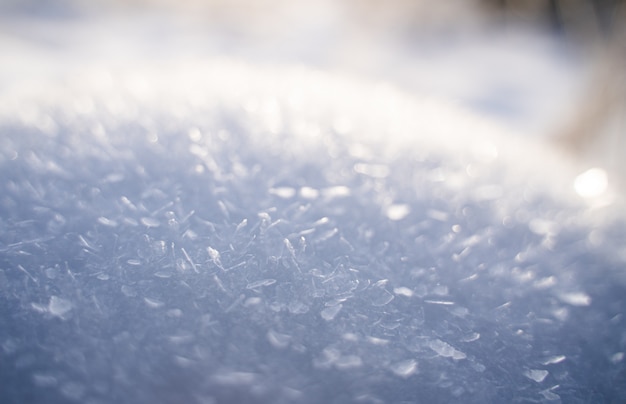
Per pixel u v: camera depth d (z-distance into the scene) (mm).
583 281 111
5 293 90
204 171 110
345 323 93
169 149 115
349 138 127
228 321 90
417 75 447
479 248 110
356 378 88
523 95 427
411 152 129
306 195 109
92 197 104
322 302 94
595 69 336
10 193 103
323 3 577
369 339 92
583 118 323
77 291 91
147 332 88
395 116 144
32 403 82
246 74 152
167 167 110
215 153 115
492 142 147
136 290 92
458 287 102
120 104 128
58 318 89
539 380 94
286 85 146
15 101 128
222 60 167
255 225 102
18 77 257
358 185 115
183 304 91
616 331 103
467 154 135
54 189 105
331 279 97
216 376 86
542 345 99
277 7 548
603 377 96
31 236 97
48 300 90
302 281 96
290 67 167
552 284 109
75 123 121
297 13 544
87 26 402
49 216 100
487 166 133
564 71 483
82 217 100
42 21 388
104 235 98
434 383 90
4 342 86
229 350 88
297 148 120
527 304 104
